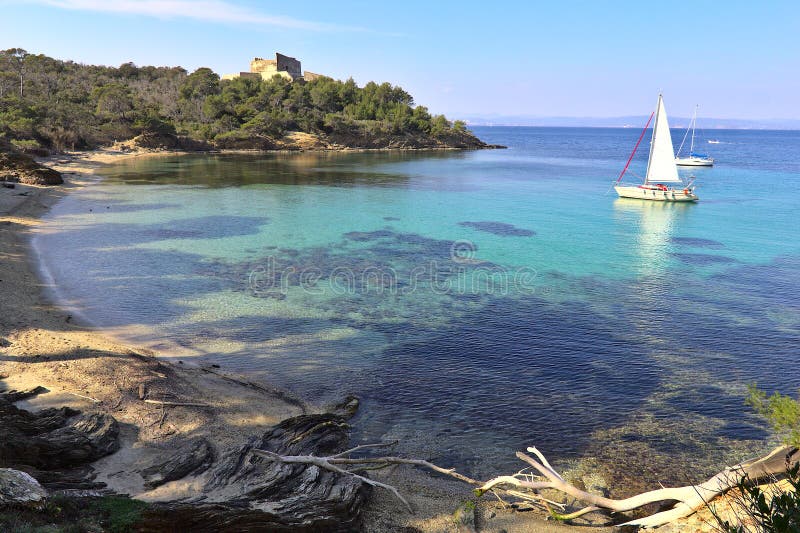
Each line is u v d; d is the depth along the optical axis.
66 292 27.91
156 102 166.38
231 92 168.62
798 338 23.86
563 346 22.89
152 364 19.59
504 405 18.06
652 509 12.91
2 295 25.52
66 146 112.12
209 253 37.28
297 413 17.08
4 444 11.93
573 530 12.26
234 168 100.31
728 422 17.11
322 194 68.81
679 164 126.88
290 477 12.61
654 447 15.78
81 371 18.14
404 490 13.61
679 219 55.88
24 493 9.99
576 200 68.00
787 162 143.38
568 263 37.09
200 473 13.04
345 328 24.36
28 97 136.12
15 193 54.28
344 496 12.13
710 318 26.39
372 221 51.34
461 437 16.22
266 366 20.50
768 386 19.50
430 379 19.80
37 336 21.11
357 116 178.12
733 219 56.06
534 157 156.00
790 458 11.34
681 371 20.62
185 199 61.53
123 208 54.25
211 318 25.06
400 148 174.00
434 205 62.09
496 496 13.57
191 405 16.83
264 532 10.82
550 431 16.59
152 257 35.62
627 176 99.19
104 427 14.48
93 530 9.59
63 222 45.97
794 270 35.81
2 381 16.95
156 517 10.38
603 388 19.27
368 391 18.86
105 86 156.88
